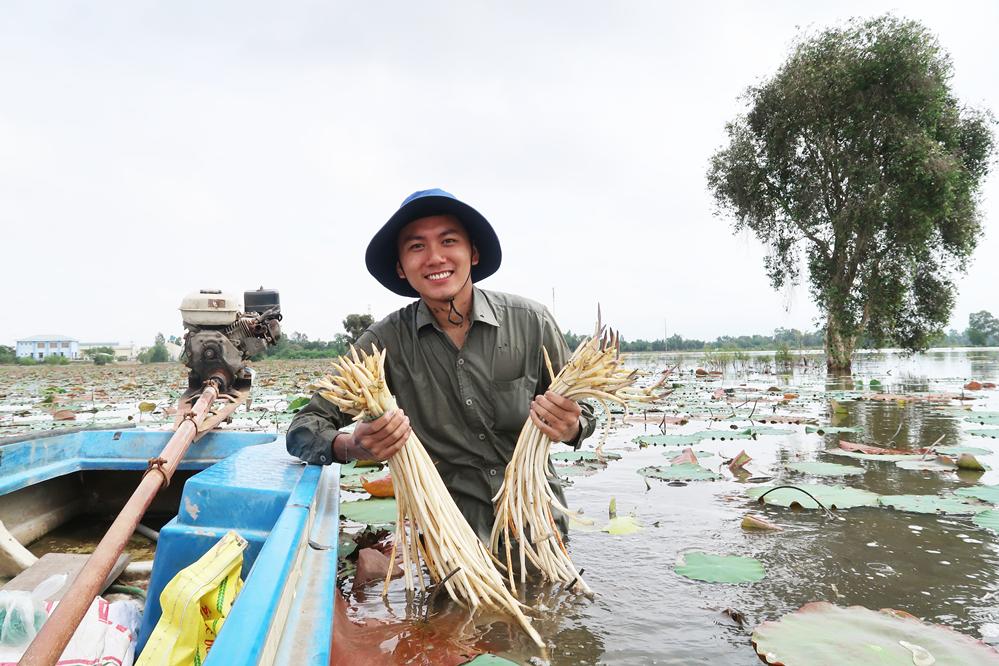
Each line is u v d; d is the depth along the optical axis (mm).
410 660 1175
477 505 1889
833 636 1216
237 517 1277
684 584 1600
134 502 1143
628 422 5629
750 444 4168
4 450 1941
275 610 738
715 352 20641
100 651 1036
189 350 2496
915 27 12383
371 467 3646
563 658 1190
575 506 2521
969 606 1423
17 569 1546
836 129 13109
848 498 2479
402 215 1761
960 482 2834
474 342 1886
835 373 13664
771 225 14297
